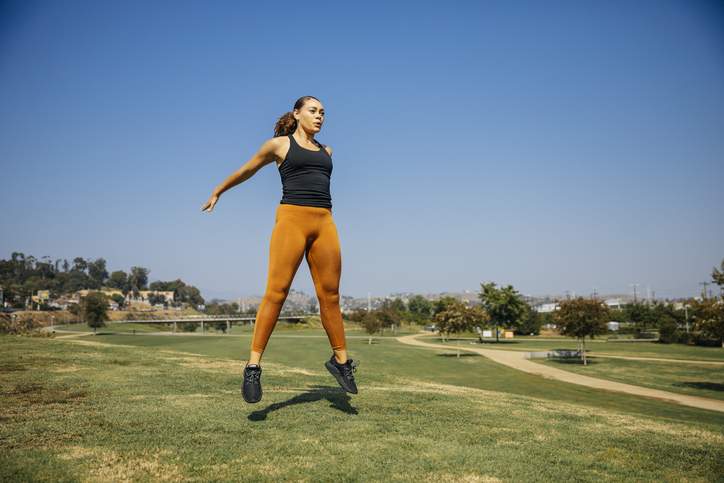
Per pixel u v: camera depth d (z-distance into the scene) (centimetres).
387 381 1128
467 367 4431
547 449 522
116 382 828
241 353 5222
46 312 14988
